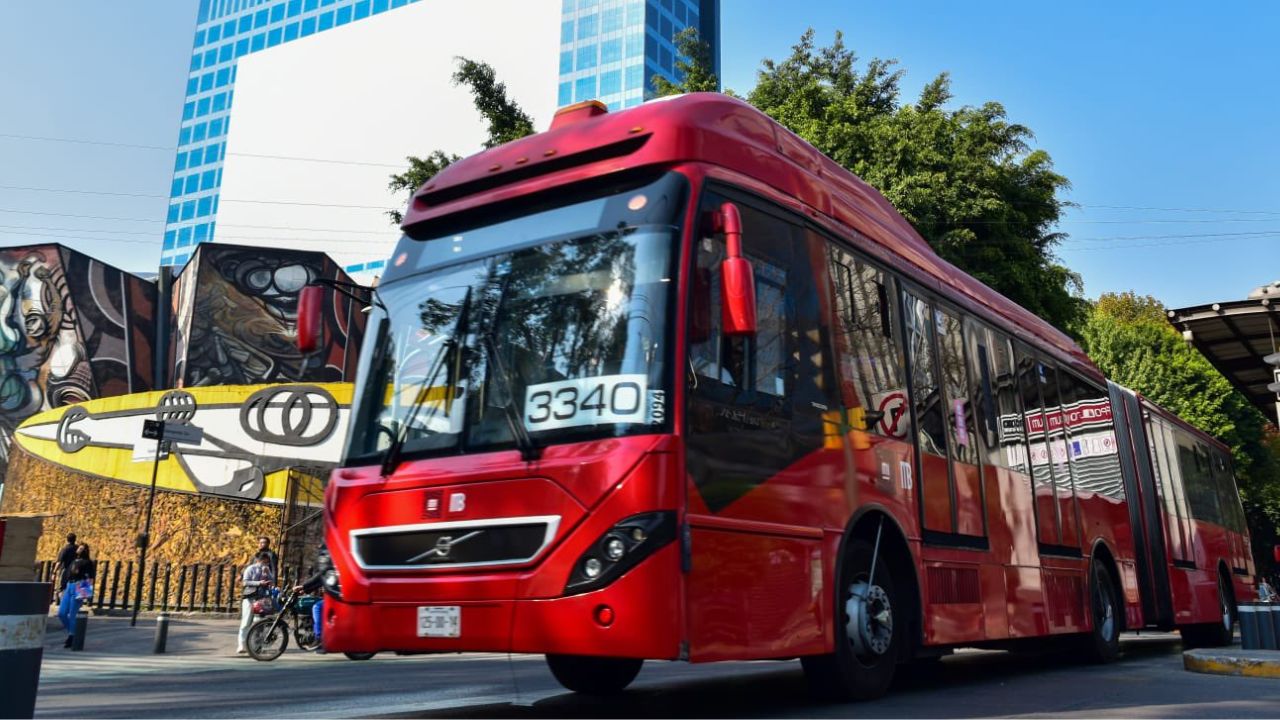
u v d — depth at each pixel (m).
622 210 5.27
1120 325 43.88
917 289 7.60
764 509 5.16
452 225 5.93
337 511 5.32
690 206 5.16
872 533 6.25
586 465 4.61
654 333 4.85
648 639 4.37
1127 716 5.57
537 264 5.38
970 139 21.69
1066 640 9.58
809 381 5.82
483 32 78.31
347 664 12.41
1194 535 14.17
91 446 25.78
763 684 7.75
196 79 93.25
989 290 9.35
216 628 18.33
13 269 39.09
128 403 25.34
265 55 88.69
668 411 4.70
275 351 35.94
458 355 5.34
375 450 5.38
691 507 4.64
